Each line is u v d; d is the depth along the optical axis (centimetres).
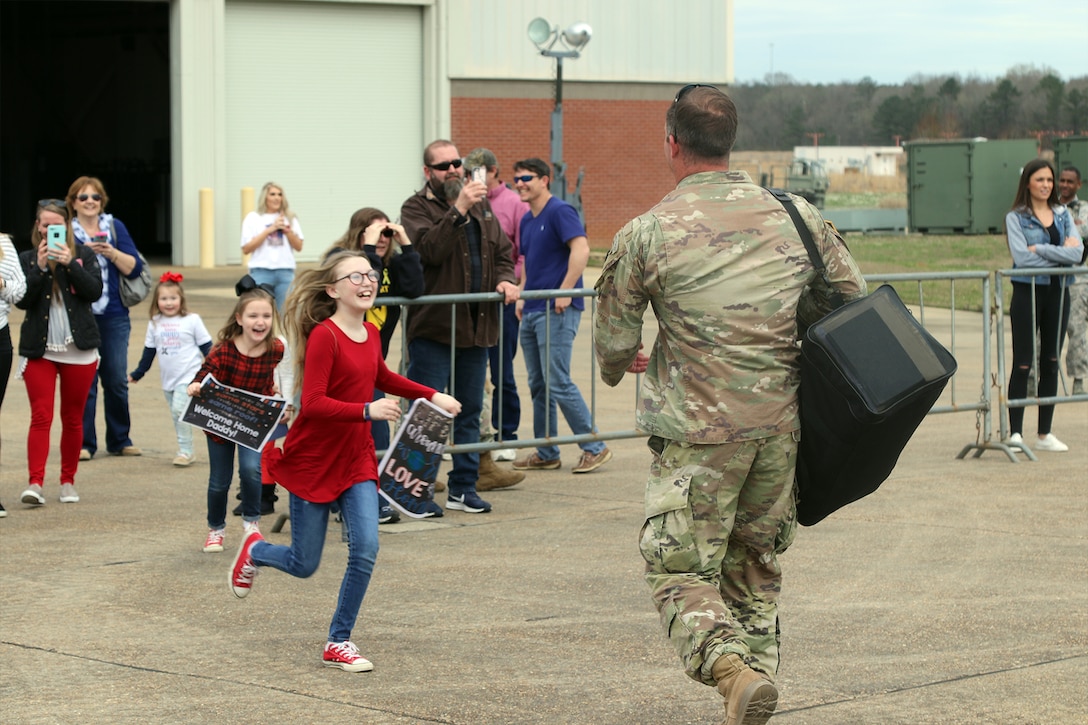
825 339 457
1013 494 998
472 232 958
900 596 727
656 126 4166
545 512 950
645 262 476
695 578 473
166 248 4259
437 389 946
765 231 476
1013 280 1162
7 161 4556
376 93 3784
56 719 540
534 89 3972
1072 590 738
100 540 859
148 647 639
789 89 13288
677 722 540
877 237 4625
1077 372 1302
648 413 482
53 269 948
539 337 1073
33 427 958
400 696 569
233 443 822
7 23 4538
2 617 687
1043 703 561
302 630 668
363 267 622
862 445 461
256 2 3600
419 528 897
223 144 3566
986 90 12356
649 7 4097
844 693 573
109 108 4597
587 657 623
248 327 814
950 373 463
